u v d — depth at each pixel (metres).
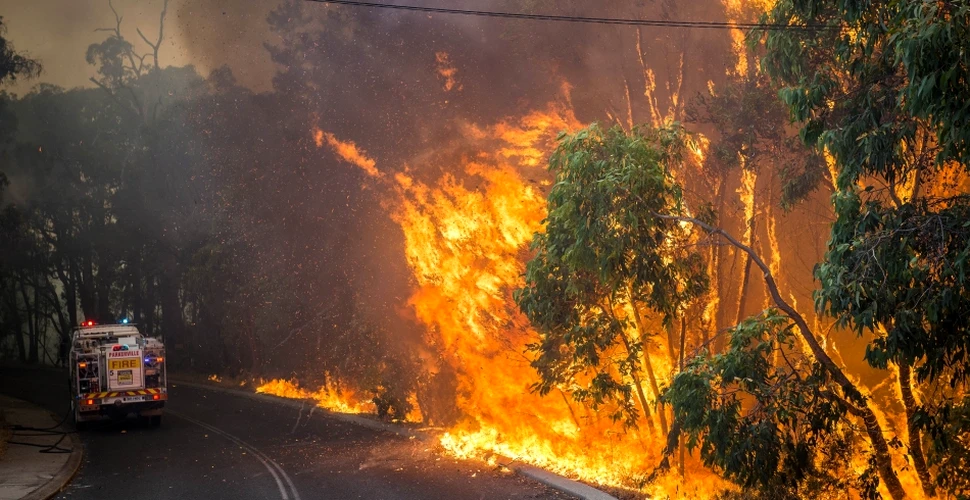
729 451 9.36
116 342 23.52
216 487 13.72
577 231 10.55
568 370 13.09
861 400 9.57
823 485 10.18
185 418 25.30
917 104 7.14
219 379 39.47
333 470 14.73
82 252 57.12
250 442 19.14
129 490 13.81
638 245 10.62
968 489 9.16
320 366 29.05
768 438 9.19
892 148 8.66
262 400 29.69
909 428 9.74
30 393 36.44
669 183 11.10
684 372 9.61
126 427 23.17
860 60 9.37
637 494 11.38
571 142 10.85
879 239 7.95
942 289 7.67
